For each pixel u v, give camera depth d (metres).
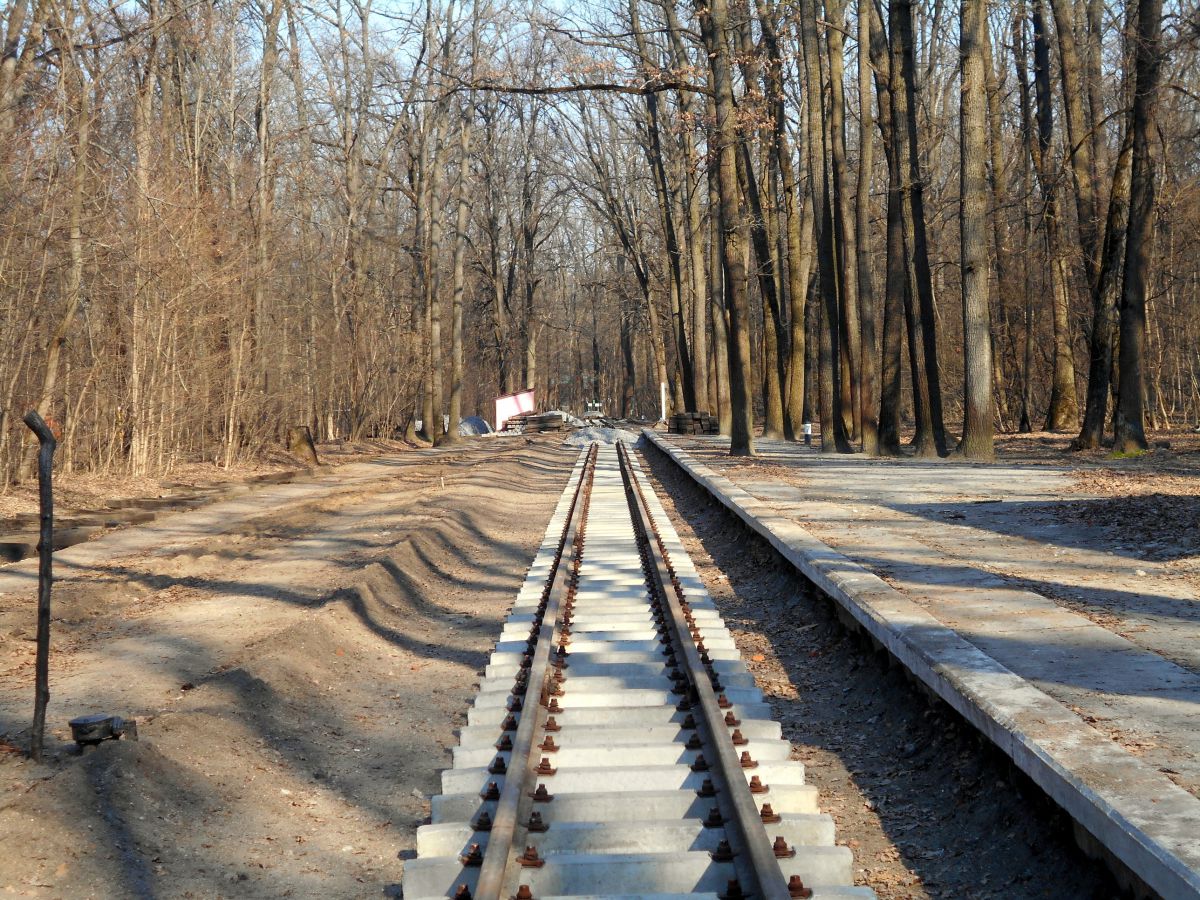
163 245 27.33
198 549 16.02
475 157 64.69
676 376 68.00
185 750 6.77
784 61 34.00
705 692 7.25
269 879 5.38
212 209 30.70
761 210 38.69
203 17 30.81
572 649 9.19
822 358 30.42
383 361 49.88
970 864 5.29
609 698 7.68
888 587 9.38
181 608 12.05
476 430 64.44
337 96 45.91
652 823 5.32
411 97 47.19
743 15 30.73
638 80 26.00
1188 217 36.28
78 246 23.05
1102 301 27.33
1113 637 7.81
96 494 23.38
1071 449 27.78
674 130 44.22
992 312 46.19
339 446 43.56
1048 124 37.59
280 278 37.94
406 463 37.78
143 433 27.11
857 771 6.71
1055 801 5.12
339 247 45.84
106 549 16.27
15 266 22.27
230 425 31.94
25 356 23.72
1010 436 35.88
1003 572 10.55
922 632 7.69
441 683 9.23
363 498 24.20
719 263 45.06
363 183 53.59
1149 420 41.09
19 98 22.66
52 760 6.53
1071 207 43.66
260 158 35.75
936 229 44.56
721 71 26.47
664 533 16.48
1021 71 37.75
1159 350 41.56
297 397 39.25
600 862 4.86
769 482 20.41
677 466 27.98
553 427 65.06
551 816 5.60
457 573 15.03
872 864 5.39
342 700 8.69
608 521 18.70
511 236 75.69
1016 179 42.50
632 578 12.72
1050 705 5.90
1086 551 11.69
